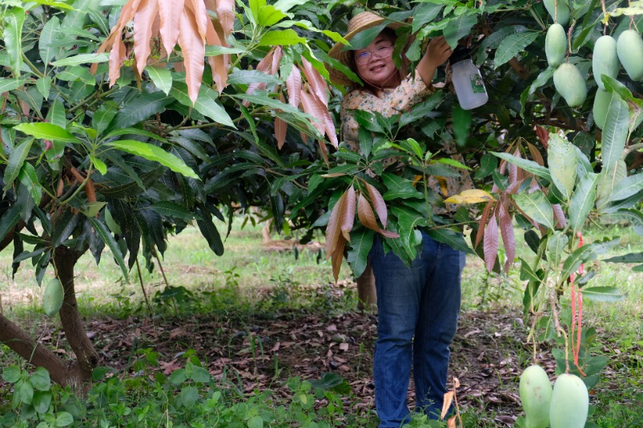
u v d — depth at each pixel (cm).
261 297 666
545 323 128
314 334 528
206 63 165
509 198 180
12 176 151
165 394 282
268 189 316
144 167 210
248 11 144
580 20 166
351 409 345
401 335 268
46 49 159
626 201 126
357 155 242
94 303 633
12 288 720
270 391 361
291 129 285
